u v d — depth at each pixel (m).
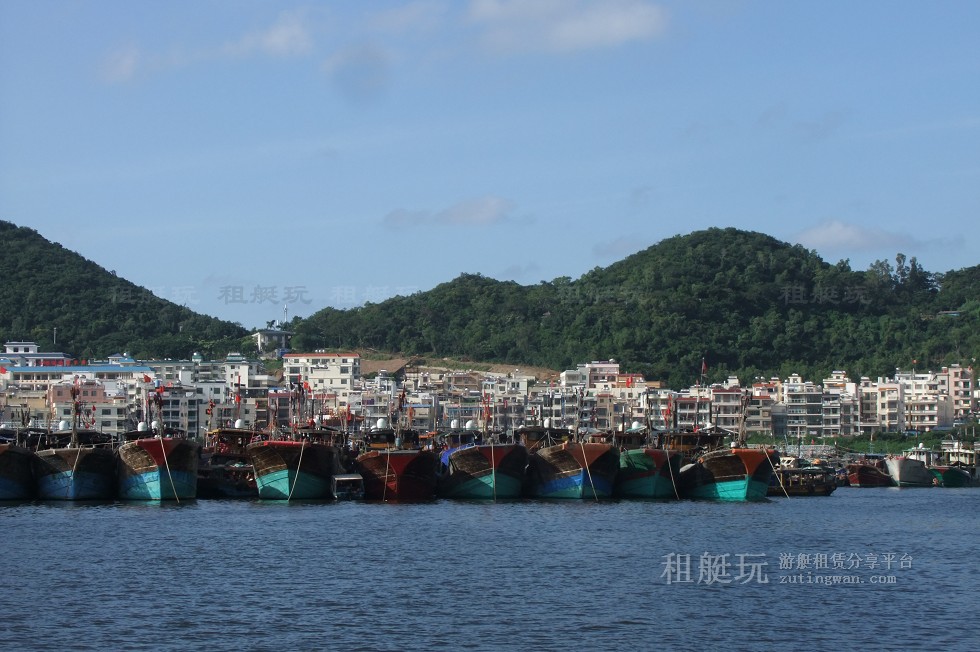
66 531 131.38
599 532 135.25
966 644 84.38
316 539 126.94
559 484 176.25
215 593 97.00
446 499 177.75
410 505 166.25
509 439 199.75
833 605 96.25
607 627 87.19
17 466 164.12
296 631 84.94
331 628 85.81
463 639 83.31
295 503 166.38
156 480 163.62
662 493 181.50
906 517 168.00
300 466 167.88
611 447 175.38
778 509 171.62
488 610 91.88
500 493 175.25
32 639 82.38
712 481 181.38
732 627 88.12
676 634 85.75
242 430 185.50
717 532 137.88
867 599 98.81
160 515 147.88
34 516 145.25
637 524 143.75
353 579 103.56
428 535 131.12
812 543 131.25
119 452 165.75
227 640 82.50
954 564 118.00
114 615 89.19
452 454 178.38
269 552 117.56
